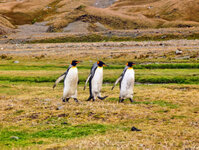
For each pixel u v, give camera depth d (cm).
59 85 4238
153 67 5369
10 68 5962
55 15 18512
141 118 1927
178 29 11538
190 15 15625
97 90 2572
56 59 7319
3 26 15138
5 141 1540
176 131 1596
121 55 7169
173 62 5928
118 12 16625
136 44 9062
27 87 3997
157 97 2670
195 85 3375
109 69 5375
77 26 14525
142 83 4128
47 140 1552
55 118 2012
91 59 7025
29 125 1888
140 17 15625
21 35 13400
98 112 2083
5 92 3625
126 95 2506
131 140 1468
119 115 2011
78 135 1633
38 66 6172
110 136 1555
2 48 9944
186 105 2270
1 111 2311
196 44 8288
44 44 10750
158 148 1320
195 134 1543
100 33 12000
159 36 10788
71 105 2345
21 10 19212
